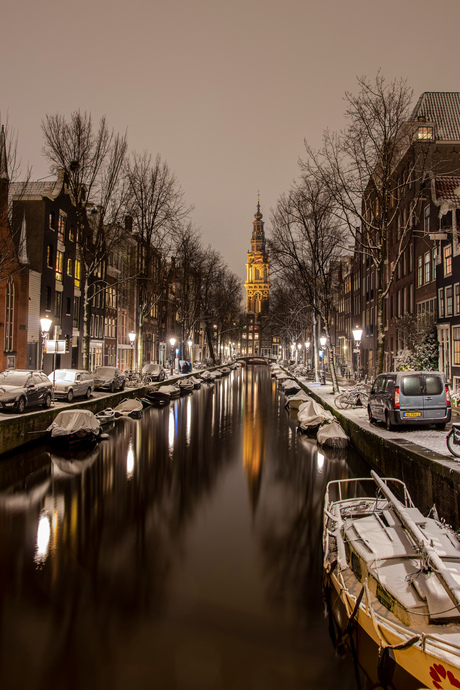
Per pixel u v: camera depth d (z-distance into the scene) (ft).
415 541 18.99
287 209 99.09
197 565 24.64
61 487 38.73
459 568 17.48
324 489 39.09
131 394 95.50
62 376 74.74
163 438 62.54
